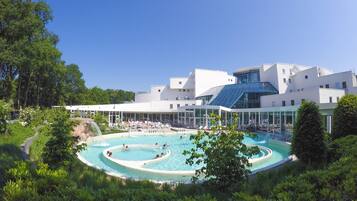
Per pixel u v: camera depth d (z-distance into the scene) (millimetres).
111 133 38719
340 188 5152
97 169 13719
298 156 13984
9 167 6277
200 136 9203
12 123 25047
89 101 78688
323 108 27594
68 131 10359
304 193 4621
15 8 33875
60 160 9938
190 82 76312
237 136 8812
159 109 65188
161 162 21531
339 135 16328
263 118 41188
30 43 36469
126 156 24484
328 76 43875
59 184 5121
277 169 13469
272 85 56031
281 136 31312
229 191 8562
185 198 4605
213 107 47594
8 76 41375
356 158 7527
